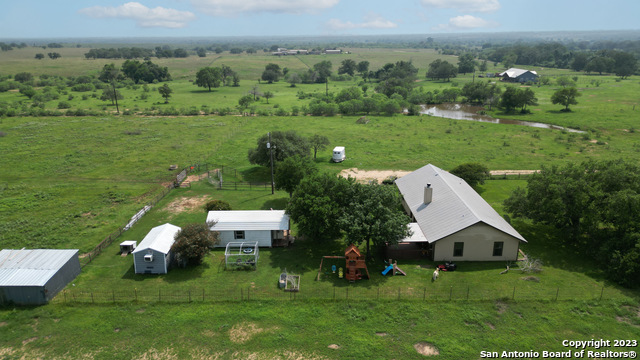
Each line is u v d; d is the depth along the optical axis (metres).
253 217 37.91
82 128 89.69
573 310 27.14
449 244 33.66
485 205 40.25
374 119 104.44
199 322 26.02
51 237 38.91
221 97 145.88
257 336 24.70
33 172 59.94
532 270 32.44
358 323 25.97
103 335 24.77
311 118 105.50
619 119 97.81
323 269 33.22
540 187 36.91
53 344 23.95
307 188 35.97
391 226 31.86
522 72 184.12
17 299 27.72
